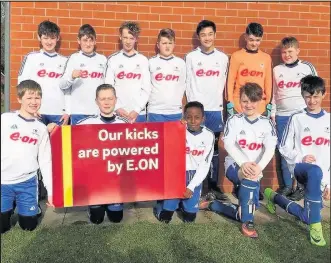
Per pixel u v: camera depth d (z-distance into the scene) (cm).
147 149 452
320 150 468
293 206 458
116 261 374
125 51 543
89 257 380
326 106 630
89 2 561
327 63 627
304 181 438
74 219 479
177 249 400
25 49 553
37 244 404
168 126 455
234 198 583
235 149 466
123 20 570
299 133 466
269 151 461
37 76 533
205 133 479
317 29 618
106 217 484
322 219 489
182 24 582
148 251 394
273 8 601
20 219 435
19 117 425
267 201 515
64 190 438
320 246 420
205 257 386
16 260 372
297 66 572
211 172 570
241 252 398
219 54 563
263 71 571
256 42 562
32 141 426
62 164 436
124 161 449
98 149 442
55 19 556
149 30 576
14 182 424
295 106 575
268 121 480
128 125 447
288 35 611
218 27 590
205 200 533
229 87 570
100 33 567
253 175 443
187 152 471
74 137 436
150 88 547
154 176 456
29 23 551
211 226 459
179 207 498
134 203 538
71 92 540
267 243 423
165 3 576
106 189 447
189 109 472
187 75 564
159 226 452
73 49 564
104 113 450
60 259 375
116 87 545
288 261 386
